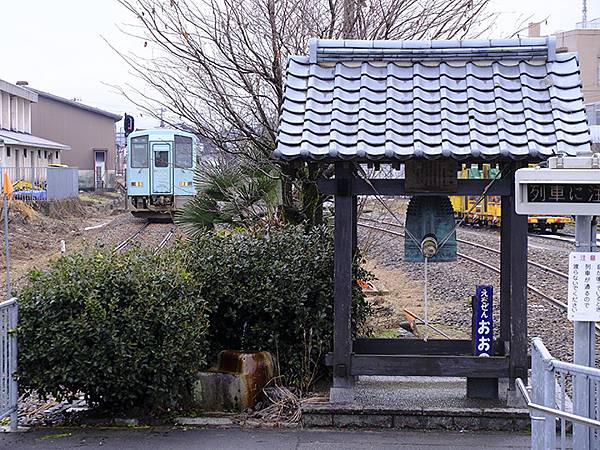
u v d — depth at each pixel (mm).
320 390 7887
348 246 6934
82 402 8344
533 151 6332
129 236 28062
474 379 7133
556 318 13266
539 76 7031
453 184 6781
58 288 6941
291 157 6500
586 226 5004
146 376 7012
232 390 7445
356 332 8609
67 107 66562
